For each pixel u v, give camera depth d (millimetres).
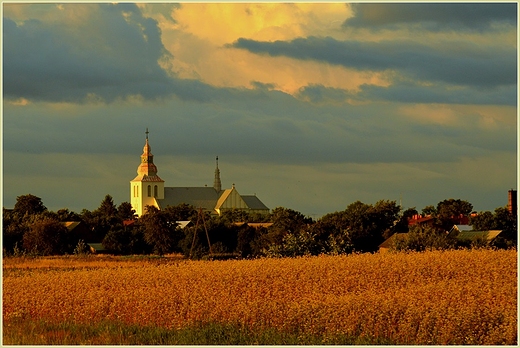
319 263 81250
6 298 64312
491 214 174125
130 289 66312
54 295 64062
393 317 50438
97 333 52625
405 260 82625
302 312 51875
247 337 49875
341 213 165125
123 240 162625
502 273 74312
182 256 149250
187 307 57125
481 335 48750
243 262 87062
